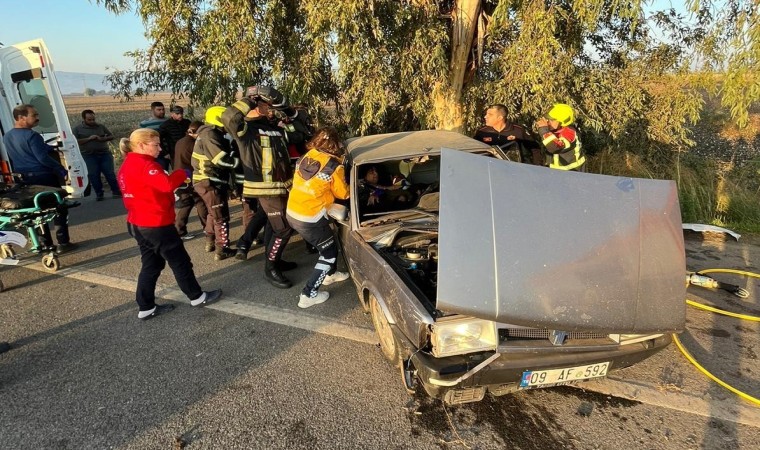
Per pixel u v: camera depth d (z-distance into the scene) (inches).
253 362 124.0
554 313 84.6
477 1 251.8
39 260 213.8
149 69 287.3
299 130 202.8
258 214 196.4
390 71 245.4
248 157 160.6
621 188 95.7
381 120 282.2
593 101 275.6
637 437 93.8
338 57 232.2
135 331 143.9
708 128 521.0
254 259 206.2
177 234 146.7
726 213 243.0
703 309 146.2
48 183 214.1
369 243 128.0
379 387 111.8
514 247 87.3
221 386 113.9
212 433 97.9
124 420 102.9
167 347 133.3
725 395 105.6
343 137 305.6
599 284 86.9
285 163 169.2
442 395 93.1
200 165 193.9
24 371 123.6
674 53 284.2
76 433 99.5
